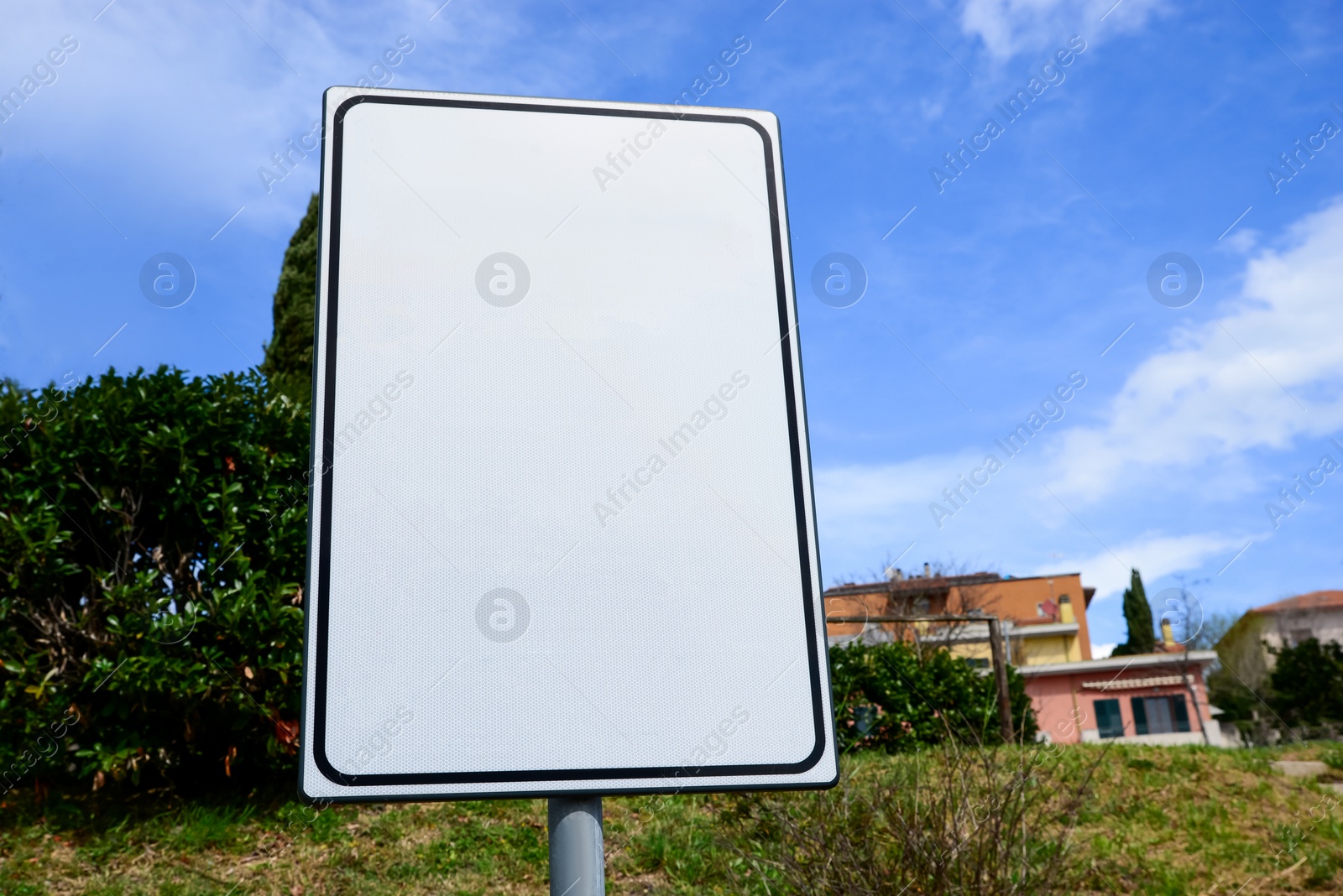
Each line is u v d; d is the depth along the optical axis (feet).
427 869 13.56
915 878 11.23
